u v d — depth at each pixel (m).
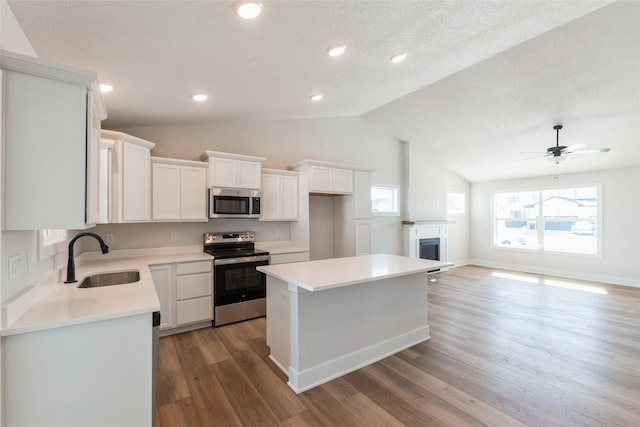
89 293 1.92
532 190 7.04
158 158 3.50
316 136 5.42
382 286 2.96
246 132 4.64
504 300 4.78
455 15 2.30
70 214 1.47
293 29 2.01
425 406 2.18
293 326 2.46
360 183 5.29
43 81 1.41
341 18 2.00
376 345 2.89
